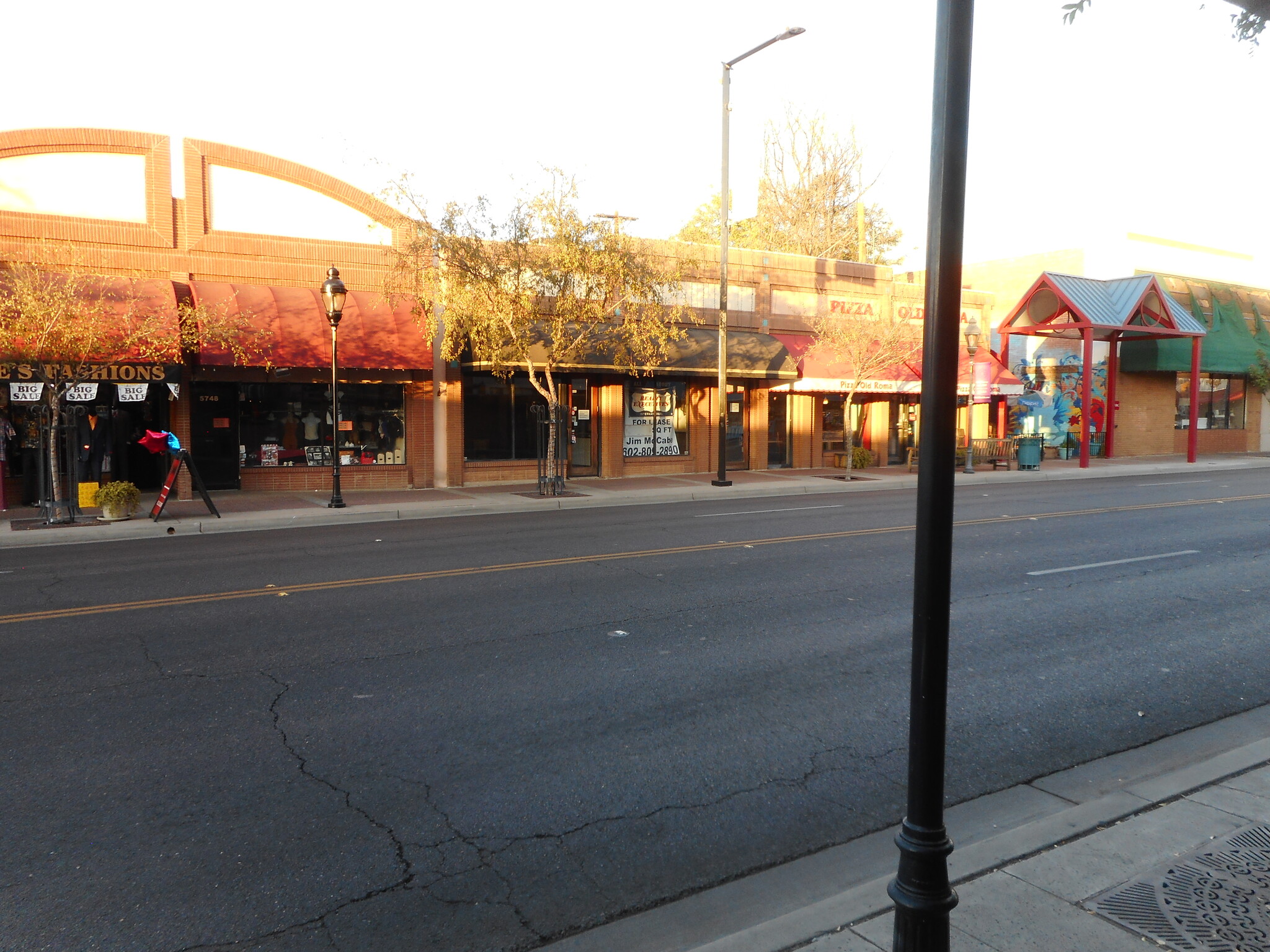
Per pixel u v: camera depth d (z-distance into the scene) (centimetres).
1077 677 686
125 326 1580
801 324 2789
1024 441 2873
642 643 761
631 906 379
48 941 348
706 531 1445
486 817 455
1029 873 379
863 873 406
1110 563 1145
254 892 384
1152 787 473
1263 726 588
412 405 2106
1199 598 948
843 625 821
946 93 286
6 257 1652
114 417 1894
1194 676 691
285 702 614
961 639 788
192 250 1867
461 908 376
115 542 1377
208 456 1945
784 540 1330
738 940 336
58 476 1528
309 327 1848
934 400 291
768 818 457
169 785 486
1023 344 3544
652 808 466
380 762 518
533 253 1900
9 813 454
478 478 2219
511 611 872
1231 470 3023
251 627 811
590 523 1570
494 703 614
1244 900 356
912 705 302
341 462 2073
